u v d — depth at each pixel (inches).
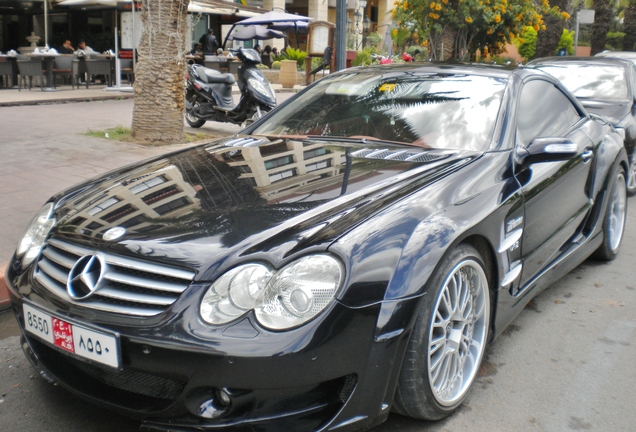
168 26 329.7
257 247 88.8
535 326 147.0
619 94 283.4
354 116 144.3
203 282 86.5
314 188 107.4
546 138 127.4
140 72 333.1
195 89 402.3
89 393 94.5
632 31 935.7
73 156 296.0
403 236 94.0
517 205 118.9
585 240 165.5
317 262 86.3
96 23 774.5
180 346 83.0
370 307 86.9
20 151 303.4
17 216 202.5
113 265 92.7
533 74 154.1
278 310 83.7
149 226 97.7
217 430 84.9
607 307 158.9
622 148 182.4
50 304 95.3
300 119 150.3
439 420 105.7
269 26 832.9
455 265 100.1
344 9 339.9
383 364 88.5
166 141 338.3
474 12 501.0
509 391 116.7
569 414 109.5
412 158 120.7
